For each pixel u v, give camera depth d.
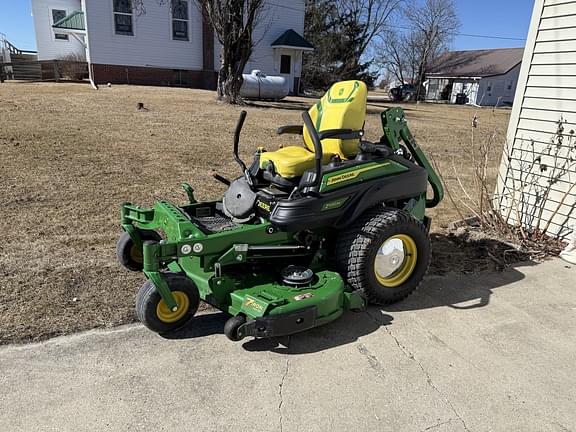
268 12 25.84
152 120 11.80
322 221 3.38
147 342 3.12
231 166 7.86
